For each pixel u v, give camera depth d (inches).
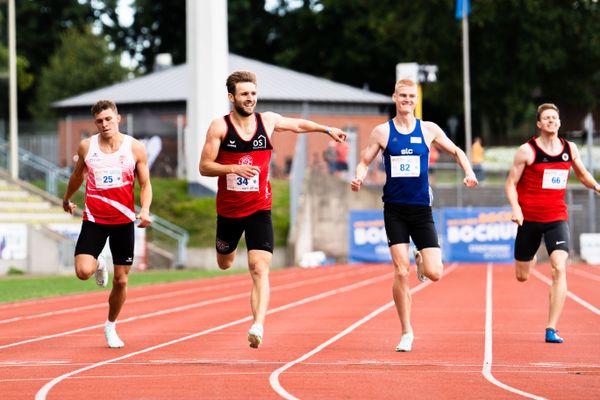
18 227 3046.3
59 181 4192.9
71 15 7130.9
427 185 1105.4
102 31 7342.5
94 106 1104.2
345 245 4173.2
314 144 4549.7
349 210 4158.5
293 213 3934.5
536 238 1222.9
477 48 5905.5
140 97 5017.2
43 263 3075.8
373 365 995.9
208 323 1521.9
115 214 1111.6
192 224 3848.4
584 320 1512.1
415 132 1101.7
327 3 6820.9
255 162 1043.9
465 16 4665.4
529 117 6584.6
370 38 6894.7
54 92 6387.8
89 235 1109.1
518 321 1513.3
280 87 5068.9
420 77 4281.5
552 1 5659.5
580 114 6279.5
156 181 4148.6
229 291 2378.2
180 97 4904.0
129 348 1173.7
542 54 5654.5
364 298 2086.6
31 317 1665.8
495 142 5546.3
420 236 1105.4
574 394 801.6
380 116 5206.7
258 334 1003.9
